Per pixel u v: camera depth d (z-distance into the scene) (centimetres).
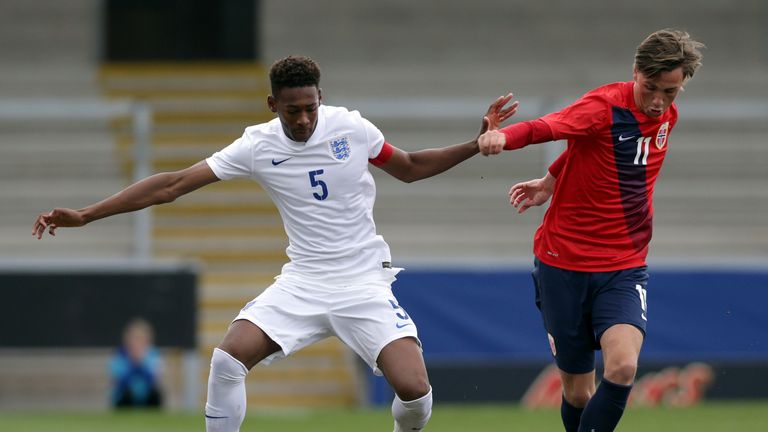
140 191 1944
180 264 4197
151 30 5956
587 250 2003
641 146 1970
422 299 4241
